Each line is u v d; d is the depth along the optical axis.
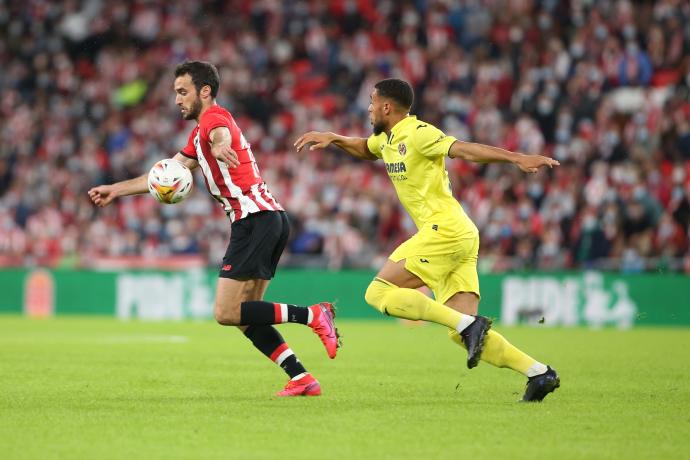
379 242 55.41
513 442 14.45
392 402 18.77
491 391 20.86
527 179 54.44
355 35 70.50
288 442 14.34
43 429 15.33
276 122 65.81
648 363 27.98
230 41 72.69
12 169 67.75
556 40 62.03
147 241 59.16
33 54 75.31
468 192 55.28
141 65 72.75
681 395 20.30
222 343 35.16
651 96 57.53
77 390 20.55
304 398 19.33
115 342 35.47
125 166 66.19
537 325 48.50
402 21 69.19
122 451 13.65
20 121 70.12
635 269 49.12
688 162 54.59
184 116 19.66
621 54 60.75
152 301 53.97
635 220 50.31
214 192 19.45
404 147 19.62
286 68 70.12
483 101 61.94
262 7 73.06
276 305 19.08
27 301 55.91
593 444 14.37
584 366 27.03
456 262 19.80
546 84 60.81
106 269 54.97
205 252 57.56
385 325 48.25
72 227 61.66
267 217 19.27
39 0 76.62
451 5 68.00
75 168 66.25
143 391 20.44
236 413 17.08
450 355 30.83
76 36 75.25
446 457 13.34
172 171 19.61
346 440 14.52
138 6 75.50
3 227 62.59
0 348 32.34
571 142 57.19
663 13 62.12
